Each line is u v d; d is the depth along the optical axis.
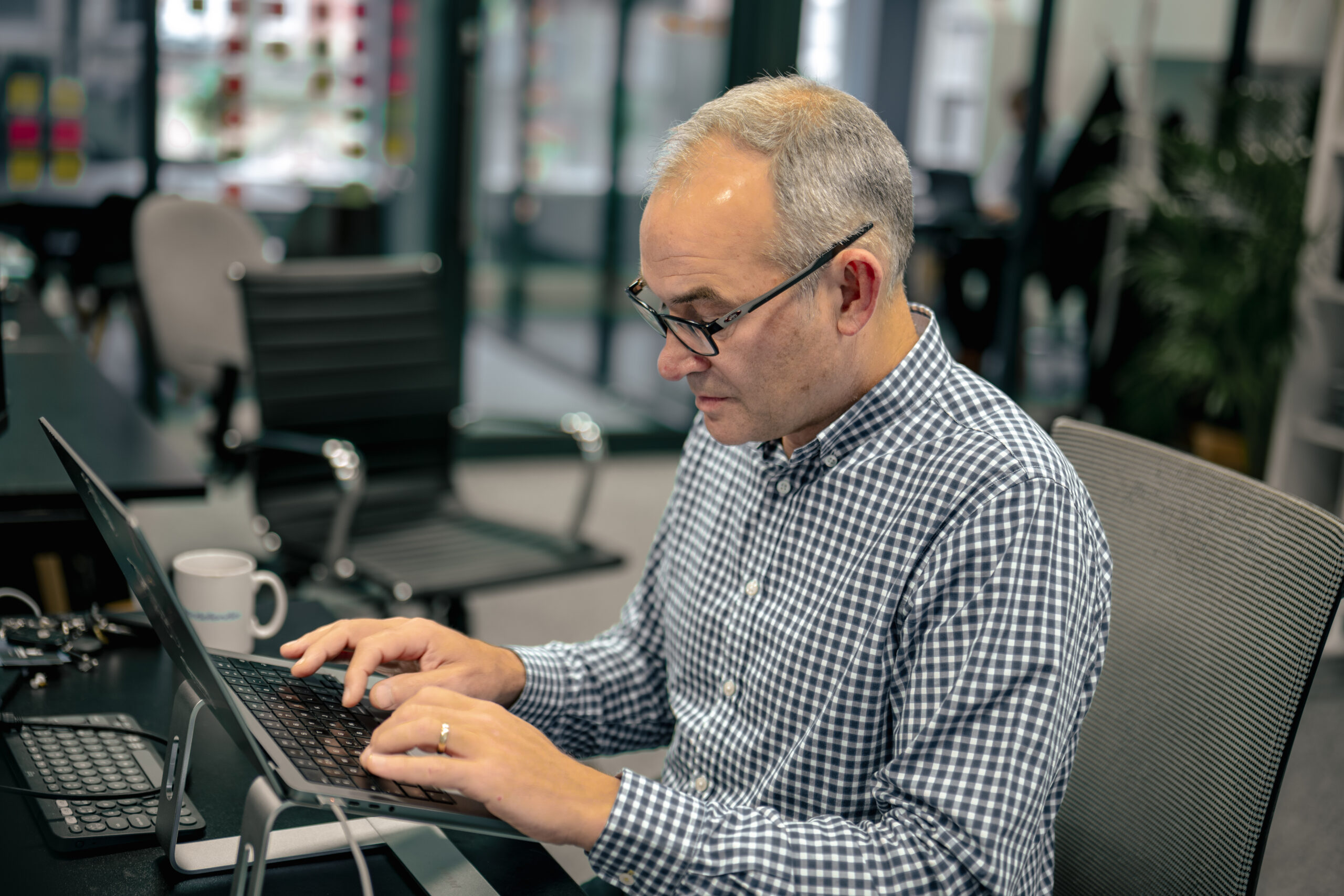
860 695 1.03
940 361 1.08
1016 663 0.93
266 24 4.05
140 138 4.00
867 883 0.90
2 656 1.30
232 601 1.36
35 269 3.96
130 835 0.97
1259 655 1.08
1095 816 1.22
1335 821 2.54
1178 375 4.39
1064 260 4.95
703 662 1.18
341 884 0.95
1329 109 3.95
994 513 0.97
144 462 1.94
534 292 4.77
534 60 4.57
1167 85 4.85
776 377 1.00
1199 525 1.18
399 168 4.33
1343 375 4.14
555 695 1.23
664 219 0.98
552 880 1.00
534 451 4.84
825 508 1.08
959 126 4.95
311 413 2.59
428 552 2.46
